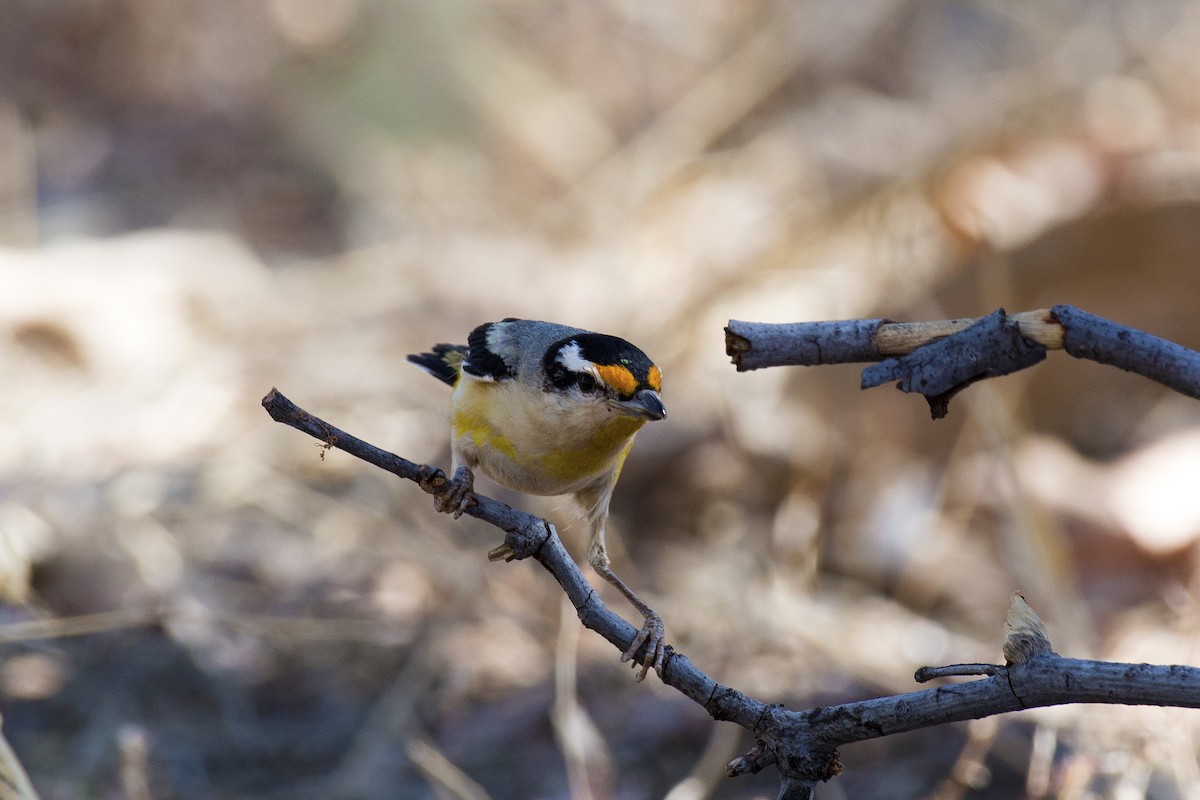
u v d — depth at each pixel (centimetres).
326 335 1590
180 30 2228
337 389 1470
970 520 1183
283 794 917
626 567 1181
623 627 568
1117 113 1491
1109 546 1102
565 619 865
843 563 1182
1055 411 1315
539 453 755
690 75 1872
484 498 565
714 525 1246
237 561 1197
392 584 1178
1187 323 1315
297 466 1332
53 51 2216
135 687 1037
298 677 1059
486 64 1930
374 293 1681
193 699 1029
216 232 1833
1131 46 1593
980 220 1321
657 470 1295
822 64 1809
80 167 2030
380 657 1080
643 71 1902
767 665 1048
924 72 1806
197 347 1565
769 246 1492
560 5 1947
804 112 1770
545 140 1873
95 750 961
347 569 1198
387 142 1980
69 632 947
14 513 1193
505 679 1048
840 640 1034
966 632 1072
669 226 1628
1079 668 453
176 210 1912
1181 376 461
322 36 2120
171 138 2116
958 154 1442
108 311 1582
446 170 1923
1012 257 1309
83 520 1216
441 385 1484
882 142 1638
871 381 489
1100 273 1304
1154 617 1020
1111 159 1341
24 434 1398
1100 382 1312
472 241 1781
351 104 2016
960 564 1140
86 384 1516
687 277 1516
